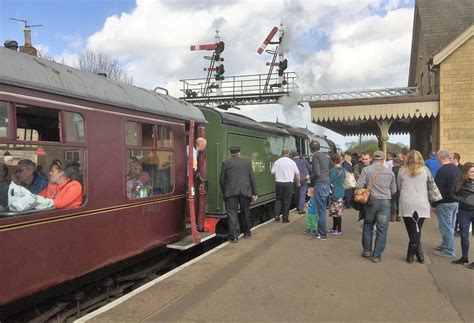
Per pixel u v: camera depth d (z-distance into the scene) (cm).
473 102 1602
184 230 833
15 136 459
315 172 927
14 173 459
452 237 791
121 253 630
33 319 523
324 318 496
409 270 692
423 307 529
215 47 3000
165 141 760
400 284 619
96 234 577
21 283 460
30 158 478
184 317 501
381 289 597
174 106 796
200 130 891
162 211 747
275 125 1614
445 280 638
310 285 616
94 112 577
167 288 604
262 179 1290
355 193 750
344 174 994
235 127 1081
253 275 666
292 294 579
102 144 590
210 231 958
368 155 907
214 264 734
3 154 446
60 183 519
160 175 747
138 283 732
